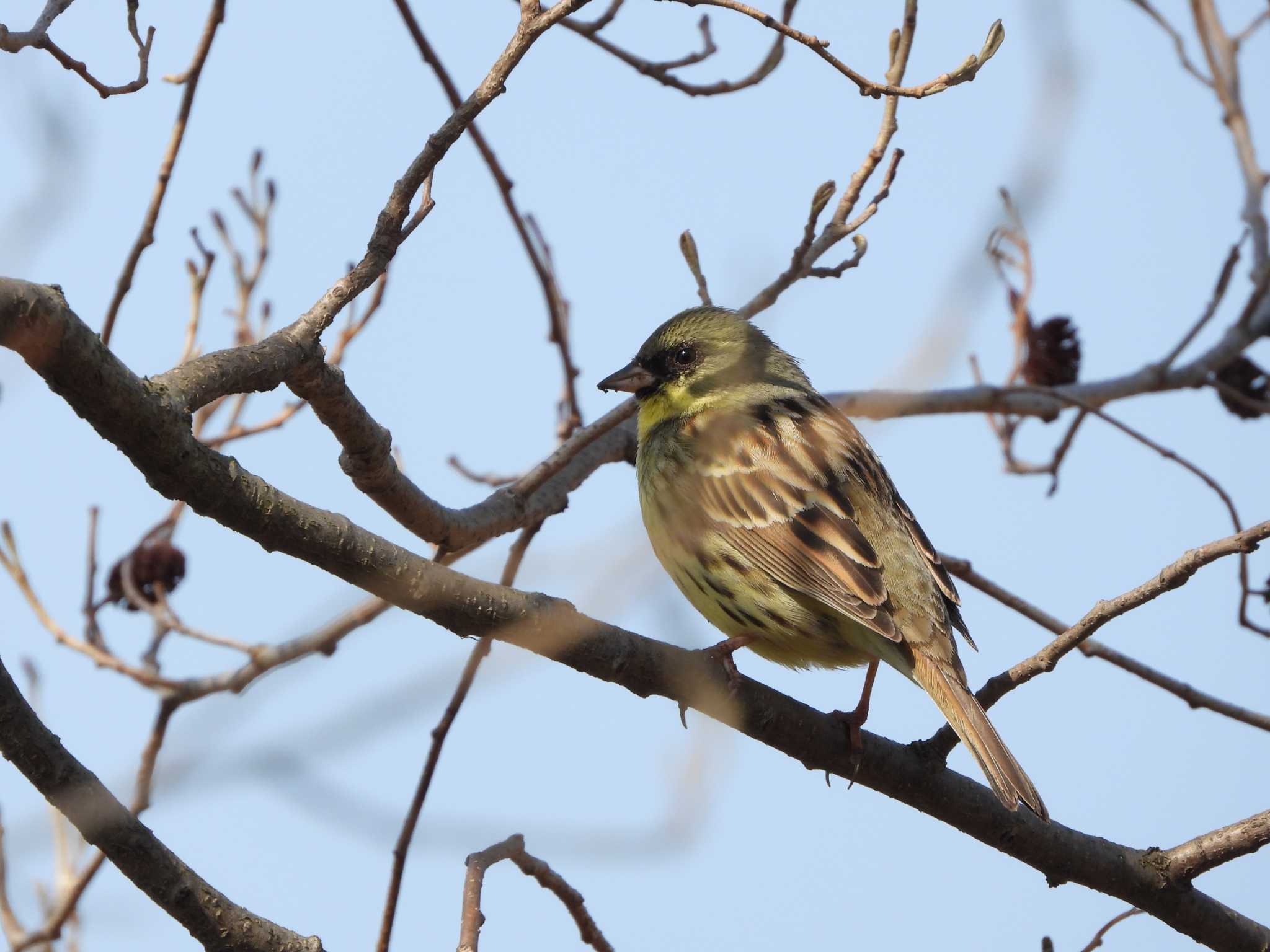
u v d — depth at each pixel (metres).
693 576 12.54
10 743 7.15
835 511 12.09
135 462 7.21
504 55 8.42
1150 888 10.30
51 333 6.57
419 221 8.86
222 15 11.46
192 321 13.14
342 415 9.43
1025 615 12.76
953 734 10.24
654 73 12.59
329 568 7.85
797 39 8.66
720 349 13.41
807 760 9.99
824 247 10.97
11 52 7.99
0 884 12.31
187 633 13.22
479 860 8.69
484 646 10.80
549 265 13.96
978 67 8.80
